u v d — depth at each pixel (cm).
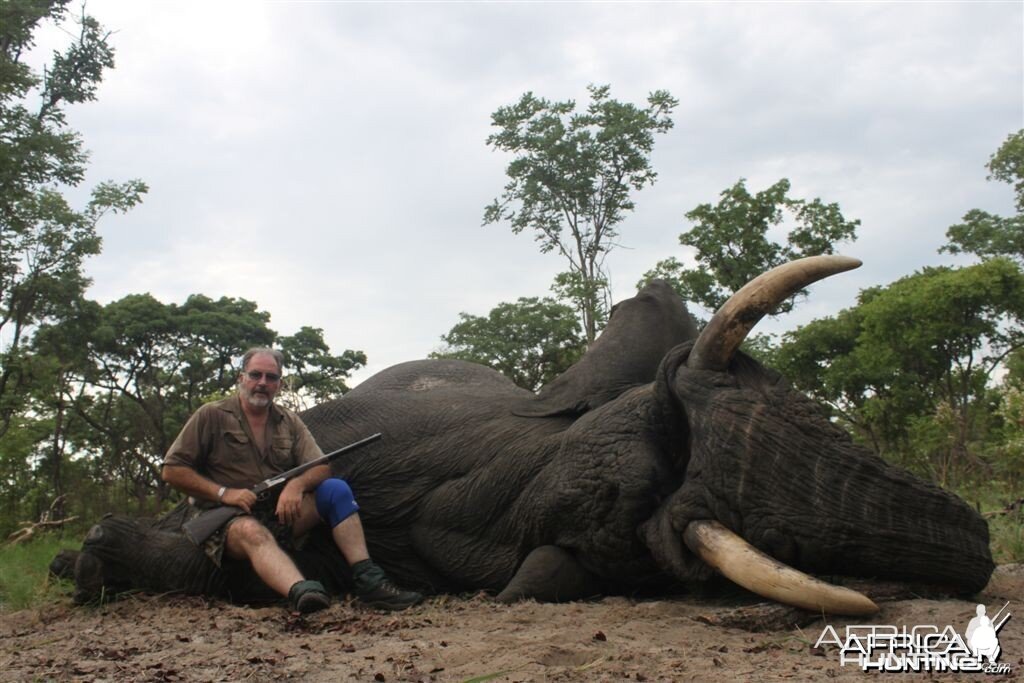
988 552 541
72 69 2380
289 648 479
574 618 536
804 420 553
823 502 534
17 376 2420
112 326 3806
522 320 2302
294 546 662
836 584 539
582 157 2167
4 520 1769
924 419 1712
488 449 686
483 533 670
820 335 2948
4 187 2061
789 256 2170
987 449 1490
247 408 671
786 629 502
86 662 462
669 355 607
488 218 2222
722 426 560
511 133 2197
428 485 704
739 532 550
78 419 3656
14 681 428
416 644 474
